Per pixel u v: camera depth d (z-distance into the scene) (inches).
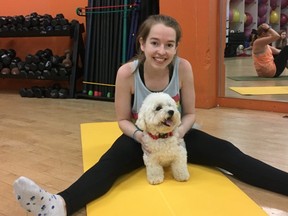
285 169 68.0
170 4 129.0
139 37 63.7
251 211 51.5
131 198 56.0
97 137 91.7
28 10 184.9
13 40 188.9
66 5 173.0
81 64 167.3
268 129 98.7
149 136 59.2
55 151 83.0
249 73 198.4
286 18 289.0
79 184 53.8
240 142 86.5
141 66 65.1
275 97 131.9
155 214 51.0
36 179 66.3
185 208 52.5
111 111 129.3
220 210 51.8
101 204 54.3
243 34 229.6
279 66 186.9
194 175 64.4
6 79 195.2
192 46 127.6
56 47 177.3
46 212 46.9
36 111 132.5
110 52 151.3
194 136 67.6
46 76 164.7
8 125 110.2
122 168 61.9
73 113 127.1
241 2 239.3
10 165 74.1
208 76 128.0
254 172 59.9
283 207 53.6
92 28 155.4
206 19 123.4
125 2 145.2
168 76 65.9
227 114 120.0
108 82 153.5
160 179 60.9
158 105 56.1
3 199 58.1
